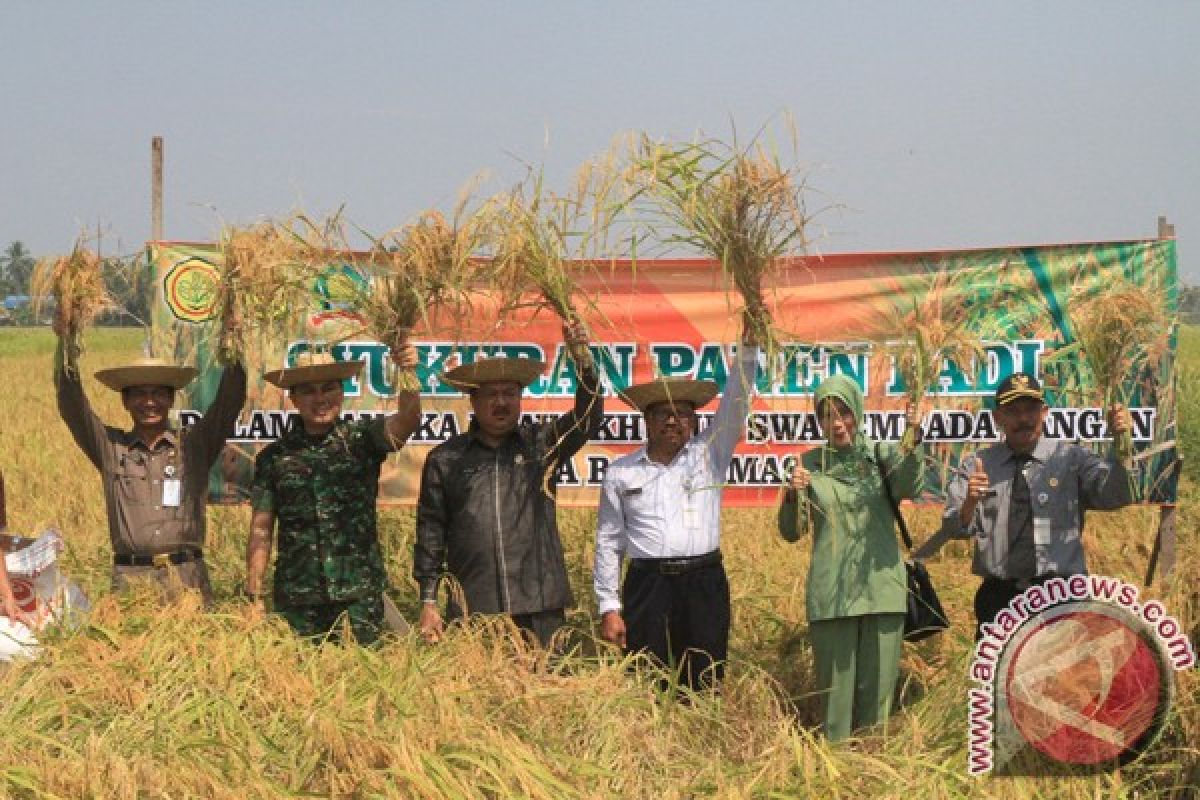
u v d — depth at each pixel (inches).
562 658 253.3
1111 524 404.5
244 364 268.5
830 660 243.4
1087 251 312.2
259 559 260.1
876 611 240.5
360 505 260.1
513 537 256.7
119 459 265.4
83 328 258.4
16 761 191.6
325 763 195.3
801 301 321.1
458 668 232.4
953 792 210.1
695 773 212.7
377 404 319.0
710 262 320.2
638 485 253.4
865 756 216.7
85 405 264.2
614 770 208.1
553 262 245.6
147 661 225.1
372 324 253.0
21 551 261.7
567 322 254.4
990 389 316.2
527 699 221.5
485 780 193.5
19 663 230.7
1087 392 311.0
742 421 255.8
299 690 217.5
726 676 257.0
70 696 213.6
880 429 319.6
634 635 252.2
